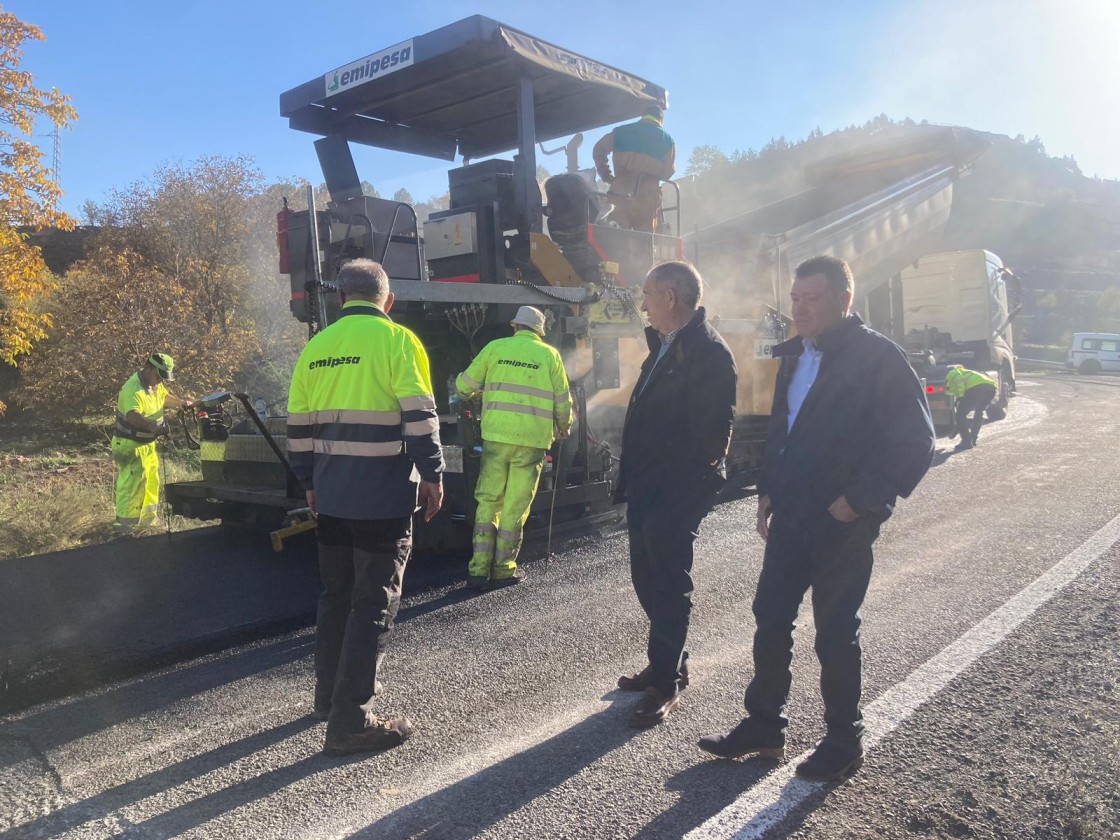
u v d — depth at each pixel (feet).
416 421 10.68
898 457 8.99
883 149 44.42
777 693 9.96
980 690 11.82
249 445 23.59
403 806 9.25
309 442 11.29
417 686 12.72
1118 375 115.96
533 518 21.07
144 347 45.50
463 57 22.91
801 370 10.14
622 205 27.71
